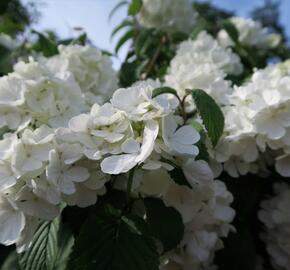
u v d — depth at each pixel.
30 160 0.15
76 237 0.17
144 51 0.38
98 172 0.16
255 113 0.20
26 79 0.21
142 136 0.15
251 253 0.24
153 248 0.16
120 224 0.16
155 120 0.15
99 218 0.17
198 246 0.19
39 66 0.23
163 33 0.39
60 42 0.36
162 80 0.32
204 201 0.19
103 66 0.29
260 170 0.25
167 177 0.18
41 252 0.18
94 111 0.16
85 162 0.16
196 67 0.26
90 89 0.28
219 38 0.44
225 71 0.33
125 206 0.17
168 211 0.18
